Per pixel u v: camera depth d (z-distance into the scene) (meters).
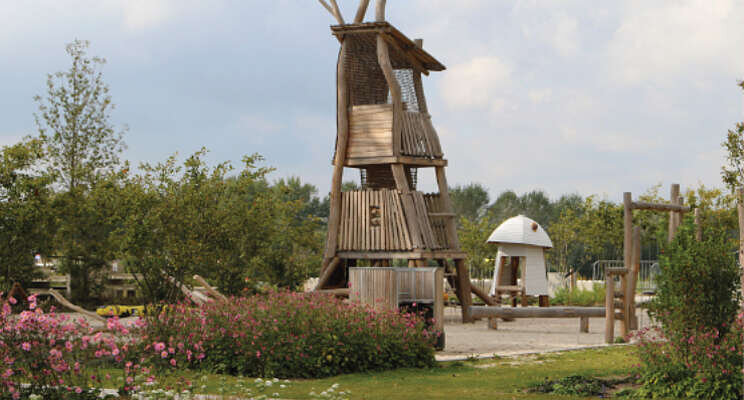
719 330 8.62
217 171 20.48
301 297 11.48
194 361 10.19
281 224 24.41
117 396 7.35
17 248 20.59
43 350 7.08
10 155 20.14
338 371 10.52
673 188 16.61
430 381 9.76
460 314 24.34
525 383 9.49
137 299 25.03
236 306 11.08
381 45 19.06
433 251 19.61
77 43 26.03
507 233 23.52
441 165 20.28
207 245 19.33
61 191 24.98
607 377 9.84
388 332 11.33
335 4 20.00
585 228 34.59
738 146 9.65
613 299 15.35
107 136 26.78
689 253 8.81
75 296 25.22
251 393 7.80
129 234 19.27
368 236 19.38
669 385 8.36
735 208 28.97
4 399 6.79
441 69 21.48
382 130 19.31
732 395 7.83
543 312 18.11
